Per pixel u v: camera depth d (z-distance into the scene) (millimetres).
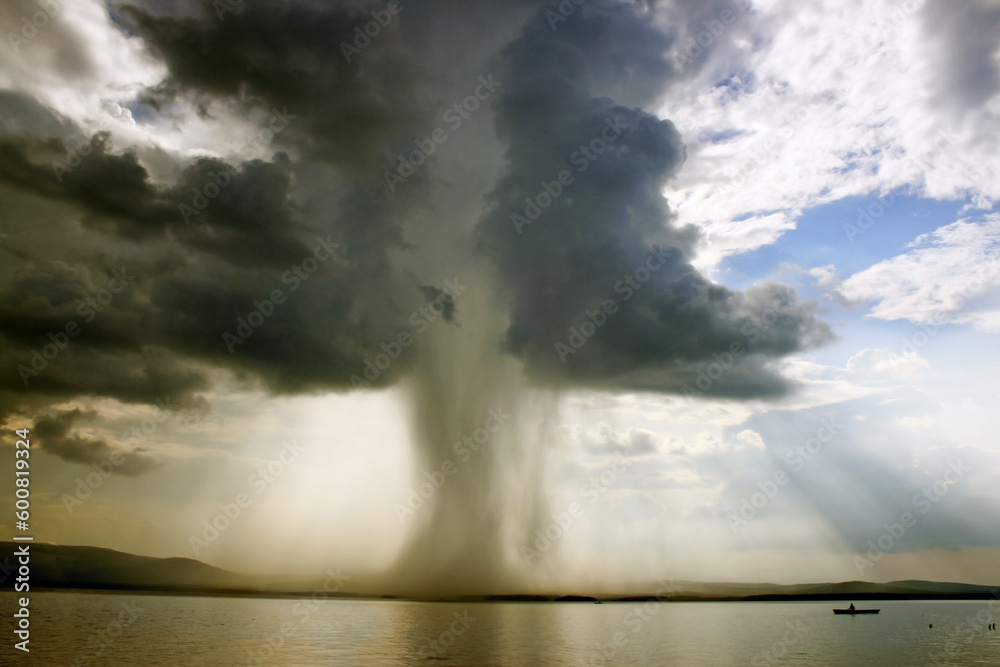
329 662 34156
